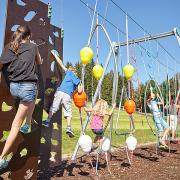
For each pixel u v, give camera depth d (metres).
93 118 6.35
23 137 4.59
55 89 6.30
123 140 11.46
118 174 6.27
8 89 4.31
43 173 5.95
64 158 7.48
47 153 6.27
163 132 9.22
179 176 6.32
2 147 4.32
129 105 6.82
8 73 4.09
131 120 6.97
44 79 5.05
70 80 6.14
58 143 6.64
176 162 7.96
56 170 6.25
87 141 5.56
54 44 6.29
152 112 8.96
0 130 4.26
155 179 5.99
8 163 4.44
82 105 5.62
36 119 4.85
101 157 7.96
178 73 10.37
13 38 4.11
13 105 4.41
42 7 5.11
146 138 13.41
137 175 6.27
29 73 4.02
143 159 8.14
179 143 11.41
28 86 4.01
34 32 4.94
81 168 6.58
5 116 4.32
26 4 4.76
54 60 6.28
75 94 5.62
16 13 4.55
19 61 3.99
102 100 6.50
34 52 4.12
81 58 5.58
